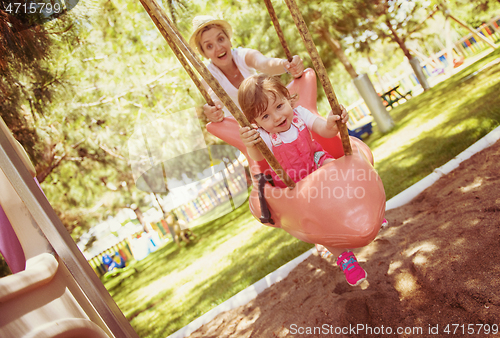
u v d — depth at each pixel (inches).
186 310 164.9
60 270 48.5
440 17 640.4
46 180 329.4
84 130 283.0
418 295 78.4
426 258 85.9
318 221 71.1
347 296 91.2
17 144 58.9
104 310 52.7
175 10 251.3
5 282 40.1
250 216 314.3
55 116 262.1
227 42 108.5
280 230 204.5
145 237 491.8
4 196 49.9
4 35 180.5
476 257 76.8
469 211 95.4
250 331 102.7
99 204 360.2
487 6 603.8
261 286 126.8
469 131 165.0
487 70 313.1
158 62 285.3
